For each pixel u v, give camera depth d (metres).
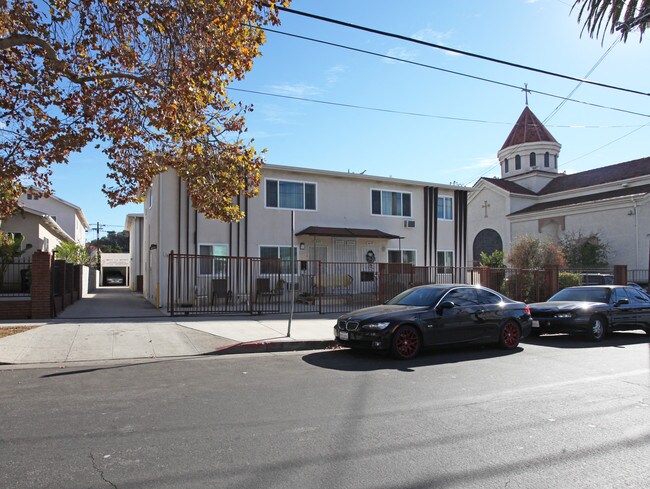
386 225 25.23
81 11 9.14
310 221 23.08
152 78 9.82
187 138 10.20
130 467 4.10
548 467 4.19
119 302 21.77
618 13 11.74
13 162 10.42
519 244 27.17
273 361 9.16
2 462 4.19
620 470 4.14
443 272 20.31
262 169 22.00
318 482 3.84
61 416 5.54
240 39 9.57
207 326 12.75
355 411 5.79
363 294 20.59
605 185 35.50
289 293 20.83
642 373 8.13
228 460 4.27
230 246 20.91
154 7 8.84
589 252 32.12
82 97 10.09
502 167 45.75
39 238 23.73
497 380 7.54
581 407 6.04
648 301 13.43
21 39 8.78
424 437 4.91
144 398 6.34
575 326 11.94
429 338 9.57
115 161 12.07
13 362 8.65
